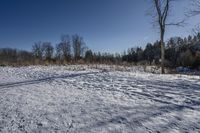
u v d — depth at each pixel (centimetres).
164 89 1062
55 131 532
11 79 1516
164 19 2059
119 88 1103
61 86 1193
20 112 682
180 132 530
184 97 887
